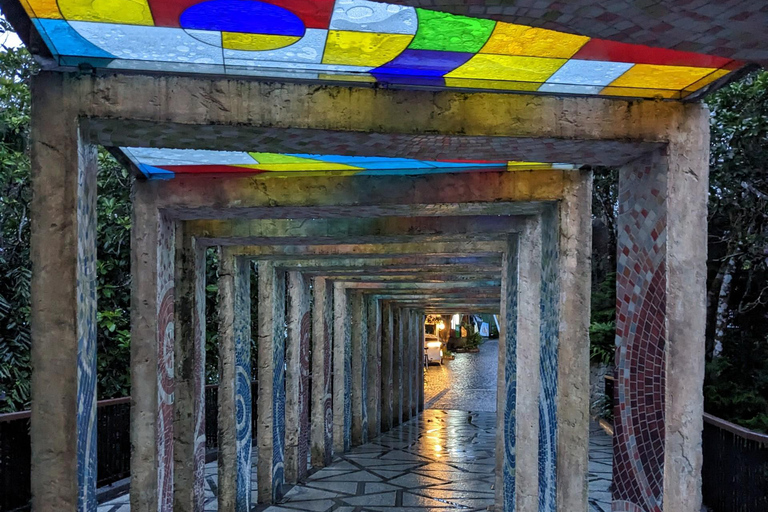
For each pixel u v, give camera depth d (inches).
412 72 115.6
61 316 112.7
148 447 175.5
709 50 71.1
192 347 223.6
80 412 114.7
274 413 314.3
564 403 171.9
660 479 132.3
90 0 89.5
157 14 93.2
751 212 363.3
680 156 128.3
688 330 129.9
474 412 681.0
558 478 171.2
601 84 123.0
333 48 105.1
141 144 127.9
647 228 136.3
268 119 116.4
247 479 284.8
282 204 182.9
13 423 226.4
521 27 95.2
